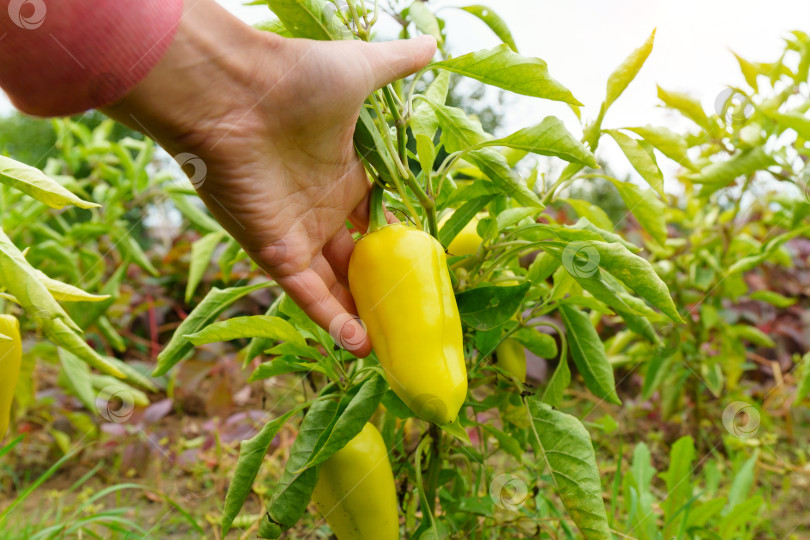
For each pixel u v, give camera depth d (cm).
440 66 40
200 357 95
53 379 123
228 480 83
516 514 59
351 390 43
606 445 90
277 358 46
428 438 51
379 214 39
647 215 49
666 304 39
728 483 84
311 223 40
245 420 85
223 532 42
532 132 39
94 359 38
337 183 39
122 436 89
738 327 91
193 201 83
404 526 59
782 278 126
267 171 36
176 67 33
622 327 115
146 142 101
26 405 89
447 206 46
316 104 35
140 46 32
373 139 38
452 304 37
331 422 41
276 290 110
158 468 86
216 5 33
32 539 56
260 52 34
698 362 90
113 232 94
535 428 42
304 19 37
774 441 89
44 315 37
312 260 42
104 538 64
